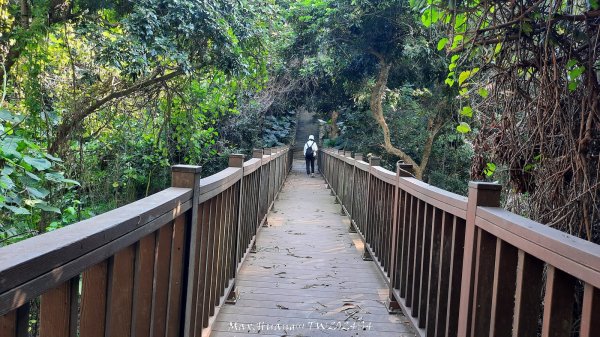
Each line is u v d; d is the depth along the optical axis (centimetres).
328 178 1216
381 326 315
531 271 150
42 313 103
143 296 161
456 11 273
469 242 197
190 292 213
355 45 1064
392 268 343
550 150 273
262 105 1388
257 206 522
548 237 132
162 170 888
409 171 339
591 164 257
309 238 586
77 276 107
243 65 637
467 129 349
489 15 278
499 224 166
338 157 906
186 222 209
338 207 873
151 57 534
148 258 161
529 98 280
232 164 368
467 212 201
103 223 124
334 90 1404
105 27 544
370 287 398
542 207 280
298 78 1358
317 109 1562
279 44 1152
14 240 376
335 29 1068
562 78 264
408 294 305
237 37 652
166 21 527
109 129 730
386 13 964
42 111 497
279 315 329
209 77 700
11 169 337
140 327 160
